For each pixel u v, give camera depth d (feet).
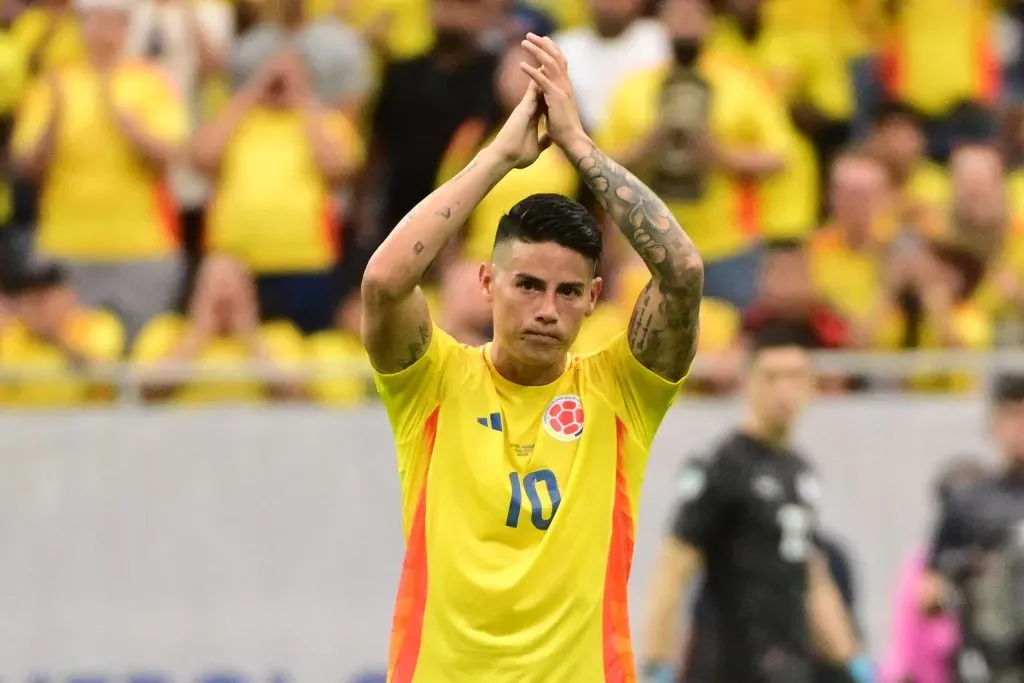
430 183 114.52
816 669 89.51
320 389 99.50
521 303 50.37
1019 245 113.19
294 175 107.86
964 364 100.12
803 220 111.55
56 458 97.19
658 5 121.19
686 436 99.45
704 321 104.01
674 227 51.31
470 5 114.83
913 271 104.78
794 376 88.12
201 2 119.24
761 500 87.10
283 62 109.91
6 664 96.68
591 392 52.95
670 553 87.61
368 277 50.01
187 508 97.71
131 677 97.09
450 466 51.90
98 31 110.42
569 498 51.62
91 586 97.09
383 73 117.29
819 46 122.62
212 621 97.45
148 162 109.09
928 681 91.56
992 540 88.12
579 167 51.52
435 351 52.60
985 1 131.13
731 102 108.47
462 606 51.24
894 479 99.55
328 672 97.81
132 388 98.43
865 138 124.98
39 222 110.42
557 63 51.78
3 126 120.47
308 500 98.17
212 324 101.76
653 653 86.89
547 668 50.98
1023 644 85.81
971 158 111.14
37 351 100.58
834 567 93.15
